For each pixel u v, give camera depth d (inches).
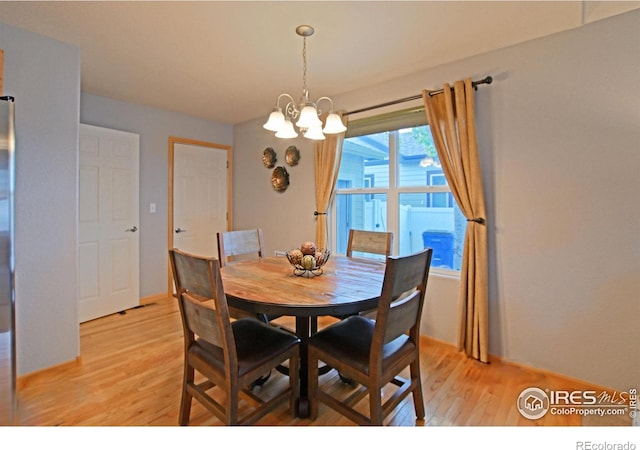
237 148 176.4
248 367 57.0
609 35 74.9
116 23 78.1
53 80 85.1
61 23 78.1
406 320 60.2
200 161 164.2
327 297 59.3
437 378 83.4
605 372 76.8
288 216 152.3
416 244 113.3
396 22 77.4
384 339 54.6
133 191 138.6
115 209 132.6
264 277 74.5
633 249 73.1
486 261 92.0
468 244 93.9
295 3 70.6
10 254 60.8
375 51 92.0
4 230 59.8
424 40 85.7
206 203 167.5
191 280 57.5
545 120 83.5
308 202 143.8
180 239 156.7
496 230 91.7
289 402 68.5
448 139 96.7
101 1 69.6
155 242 147.6
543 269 84.7
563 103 81.0
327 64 100.6
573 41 79.4
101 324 119.4
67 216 88.0
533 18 75.2
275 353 61.5
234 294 61.1
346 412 59.8
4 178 59.7
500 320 91.7
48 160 84.6
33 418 66.4
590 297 78.4
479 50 91.1
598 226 77.1
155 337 107.6
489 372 86.3
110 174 130.8
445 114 97.8
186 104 140.9
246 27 79.9
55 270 85.8
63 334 87.0
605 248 76.4
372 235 98.7
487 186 92.8
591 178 77.7
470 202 93.0
